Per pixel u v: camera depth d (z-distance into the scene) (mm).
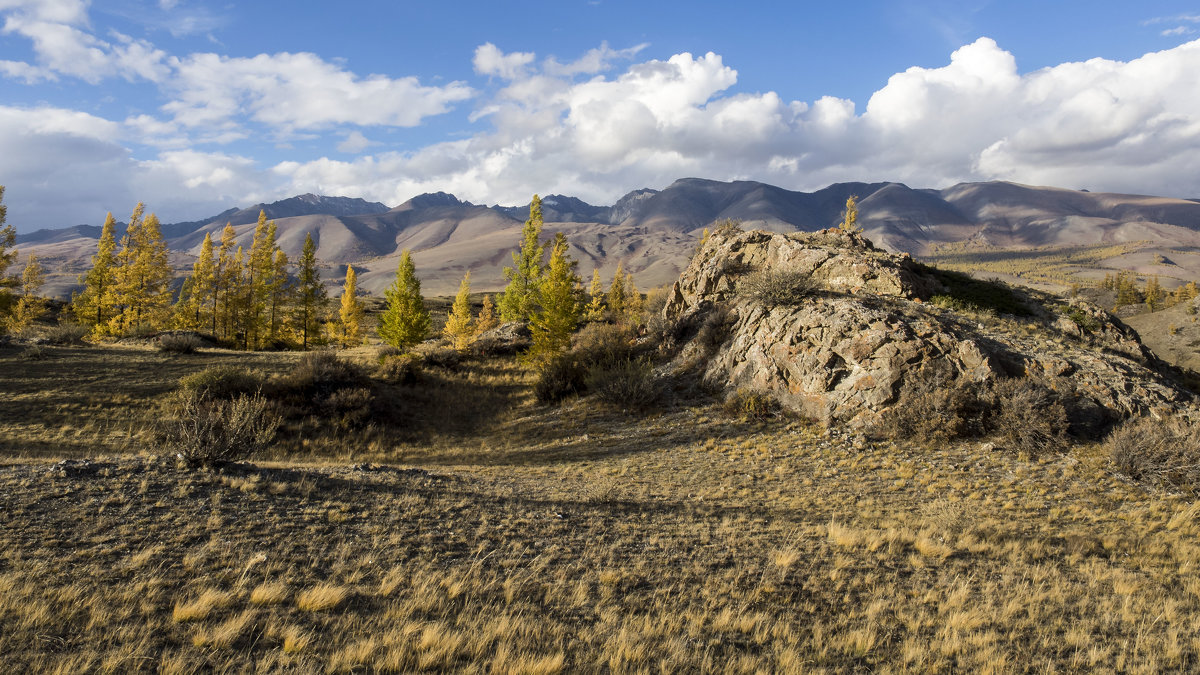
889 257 28000
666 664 5508
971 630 6711
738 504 12203
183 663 4691
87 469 9133
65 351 29594
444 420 24688
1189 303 88938
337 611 6008
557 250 45719
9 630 4812
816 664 5812
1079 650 6371
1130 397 16312
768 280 23500
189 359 30172
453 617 6211
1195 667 6031
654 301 41438
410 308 34500
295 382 23750
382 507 9516
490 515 9891
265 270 50781
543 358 30047
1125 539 10023
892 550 9336
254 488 9328
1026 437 15125
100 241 46812
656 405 22672
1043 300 27781
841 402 18516
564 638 5953
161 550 6855
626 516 10656
